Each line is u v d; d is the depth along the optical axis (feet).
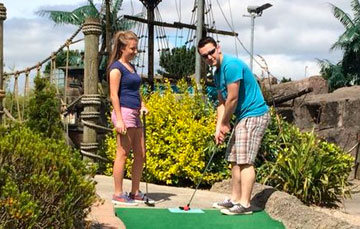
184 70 74.38
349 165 24.13
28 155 11.70
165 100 25.88
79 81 53.21
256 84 17.12
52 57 25.88
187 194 20.77
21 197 10.51
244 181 17.02
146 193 19.45
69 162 12.18
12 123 20.74
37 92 21.26
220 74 16.78
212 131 24.64
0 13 23.30
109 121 27.40
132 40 16.87
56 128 20.83
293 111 45.24
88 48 25.38
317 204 22.58
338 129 40.42
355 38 88.02
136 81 17.01
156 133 24.70
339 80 90.58
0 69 23.68
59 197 11.60
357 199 26.30
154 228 15.08
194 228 15.34
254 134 16.88
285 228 16.14
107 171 25.89
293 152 22.84
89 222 13.07
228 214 16.92
